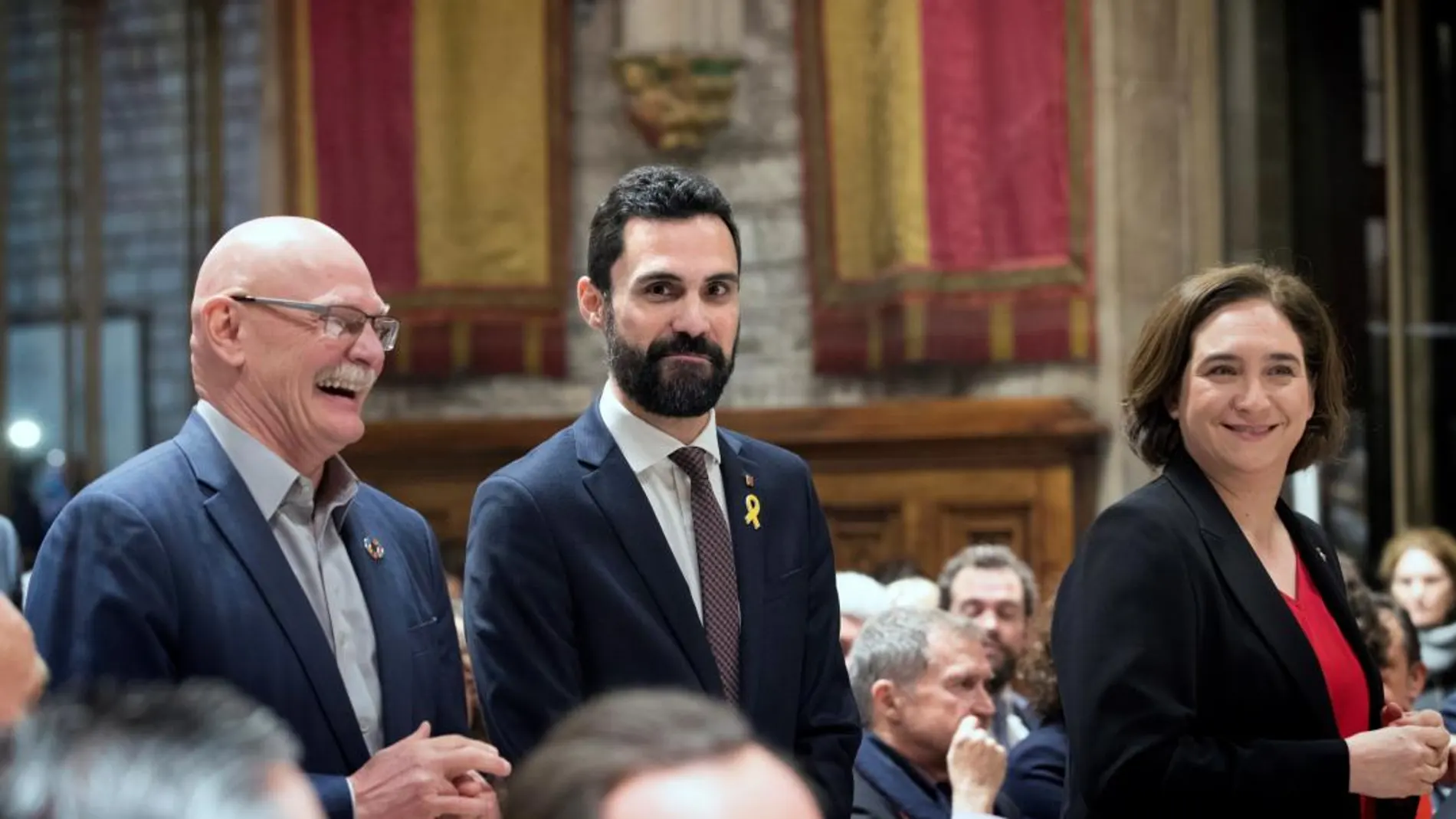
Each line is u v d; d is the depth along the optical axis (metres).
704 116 8.60
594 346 8.78
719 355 2.78
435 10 8.72
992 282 8.10
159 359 9.56
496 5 8.73
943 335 8.10
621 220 2.80
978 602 5.21
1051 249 8.04
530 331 8.74
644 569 2.73
